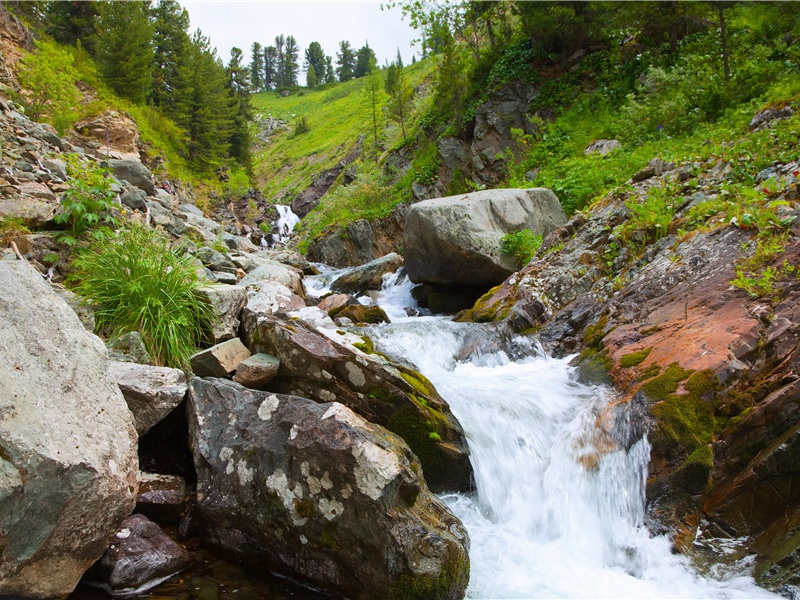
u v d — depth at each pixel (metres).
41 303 3.23
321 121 71.88
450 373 5.98
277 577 3.54
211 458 3.84
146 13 32.88
